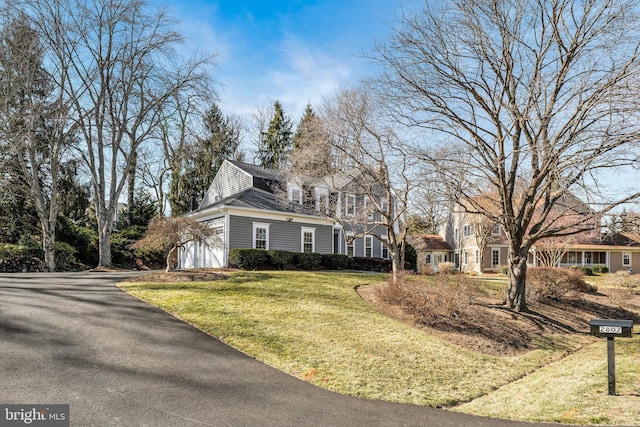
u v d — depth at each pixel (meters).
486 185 21.58
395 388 6.79
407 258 31.08
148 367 6.62
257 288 13.38
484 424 5.39
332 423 5.12
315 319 10.28
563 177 11.30
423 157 12.60
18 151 21.94
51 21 22.17
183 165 37.72
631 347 11.05
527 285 15.90
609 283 25.34
